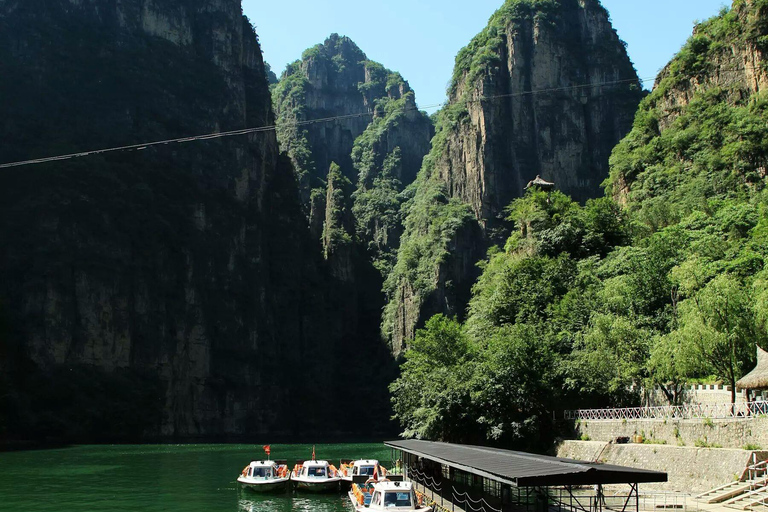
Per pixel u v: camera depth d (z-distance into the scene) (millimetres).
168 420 187250
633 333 69688
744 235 90750
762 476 43219
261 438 193750
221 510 57031
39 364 166500
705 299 58844
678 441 52594
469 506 46469
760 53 127938
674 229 94938
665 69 155625
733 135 123250
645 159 140250
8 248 176125
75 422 158750
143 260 193875
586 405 71875
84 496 63938
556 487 45500
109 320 181375
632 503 44938
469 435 74500
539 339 75062
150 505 59156
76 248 181375
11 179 185750
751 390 56500
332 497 64438
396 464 81312
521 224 132125
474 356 90812
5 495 64500
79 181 187625
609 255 101688
